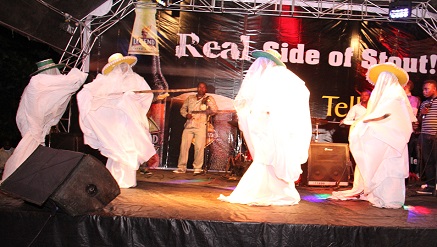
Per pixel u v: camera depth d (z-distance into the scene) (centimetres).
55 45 871
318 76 1010
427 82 807
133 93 670
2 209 442
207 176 884
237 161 860
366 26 1008
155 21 1009
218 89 1015
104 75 683
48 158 468
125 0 980
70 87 643
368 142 596
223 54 1015
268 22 1011
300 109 575
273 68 579
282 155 549
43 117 634
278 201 555
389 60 1005
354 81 1009
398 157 586
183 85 1011
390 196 580
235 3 1000
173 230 436
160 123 1005
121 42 1005
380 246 440
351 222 457
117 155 650
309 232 437
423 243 441
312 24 1009
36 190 435
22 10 726
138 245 436
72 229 439
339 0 965
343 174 801
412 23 998
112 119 657
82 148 754
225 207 513
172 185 714
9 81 902
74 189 443
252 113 563
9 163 612
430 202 646
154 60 1010
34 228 439
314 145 805
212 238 433
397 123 589
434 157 779
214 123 1003
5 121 901
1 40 868
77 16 896
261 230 435
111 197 472
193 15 1013
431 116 792
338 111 1009
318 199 629
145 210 474
